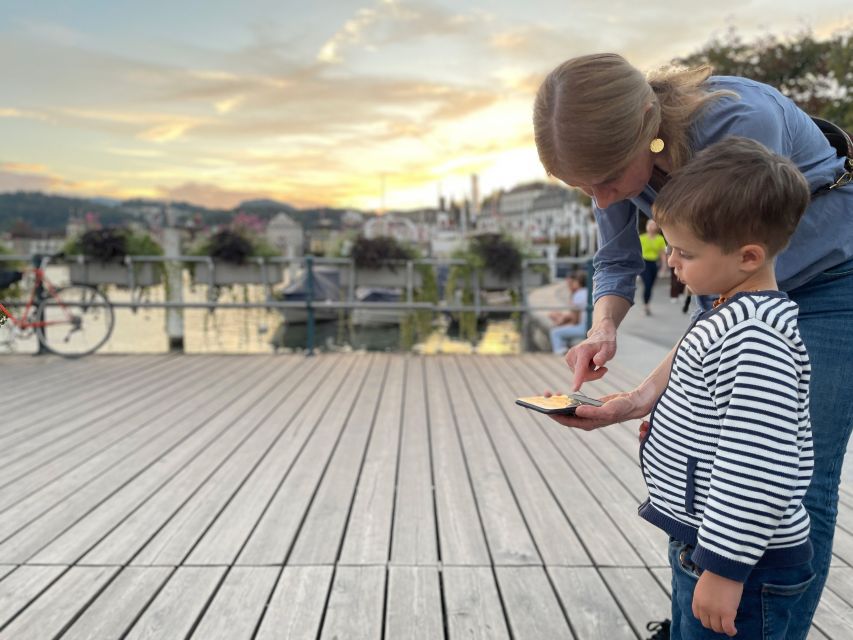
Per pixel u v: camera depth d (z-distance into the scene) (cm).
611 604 184
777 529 98
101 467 301
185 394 455
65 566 206
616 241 161
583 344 144
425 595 189
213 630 171
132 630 171
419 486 277
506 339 823
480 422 382
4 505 256
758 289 104
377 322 1009
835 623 173
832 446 124
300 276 1120
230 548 219
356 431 362
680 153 114
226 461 310
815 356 126
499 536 228
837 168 125
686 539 103
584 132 107
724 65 1697
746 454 90
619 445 338
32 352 622
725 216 96
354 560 210
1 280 599
